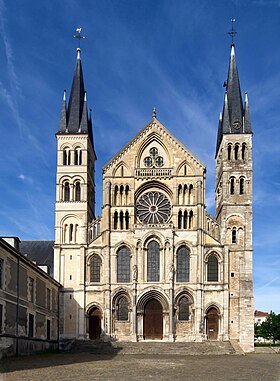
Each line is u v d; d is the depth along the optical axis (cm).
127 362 5591
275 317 15475
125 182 9369
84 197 9294
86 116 9644
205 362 5766
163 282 8925
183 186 9288
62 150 9475
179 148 9438
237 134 9406
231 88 9706
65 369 4541
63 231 9219
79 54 10206
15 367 4662
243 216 9088
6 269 5988
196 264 8950
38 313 7469
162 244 9044
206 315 8806
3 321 5834
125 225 9200
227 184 9225
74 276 9069
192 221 9169
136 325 8806
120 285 8956
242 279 8850
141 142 9500
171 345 8144
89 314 8994
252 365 5344
